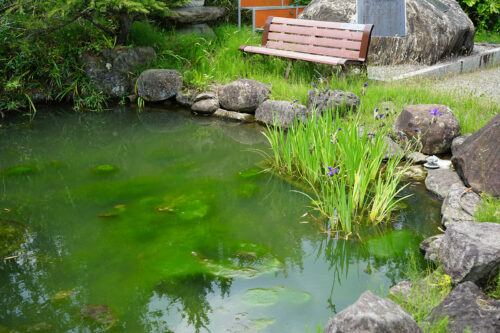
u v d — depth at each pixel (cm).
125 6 730
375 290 309
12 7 725
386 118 577
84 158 547
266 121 651
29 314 287
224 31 953
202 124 673
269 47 812
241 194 453
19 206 428
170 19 941
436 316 252
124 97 785
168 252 353
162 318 283
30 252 355
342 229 387
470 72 823
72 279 321
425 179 470
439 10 874
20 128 660
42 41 774
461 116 559
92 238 373
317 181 476
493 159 409
